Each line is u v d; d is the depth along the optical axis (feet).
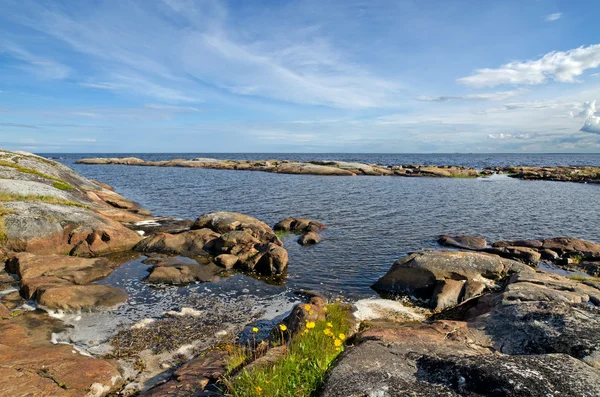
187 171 290.97
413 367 19.95
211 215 79.71
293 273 59.21
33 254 55.62
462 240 75.61
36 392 24.20
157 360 32.48
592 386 15.56
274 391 18.76
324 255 69.05
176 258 65.10
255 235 76.13
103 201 101.19
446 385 17.26
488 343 27.27
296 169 277.23
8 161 96.48
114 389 27.48
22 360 28.19
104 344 35.09
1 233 60.18
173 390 23.91
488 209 118.93
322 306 39.70
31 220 63.26
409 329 29.73
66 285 45.78
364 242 78.28
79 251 64.03
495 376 16.43
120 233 69.41
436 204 128.57
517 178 251.19
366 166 291.58
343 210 115.24
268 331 38.70
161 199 135.44
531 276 45.03
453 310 43.21
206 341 36.27
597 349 22.49
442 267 50.24
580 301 35.83
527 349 25.13
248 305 46.14
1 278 51.11
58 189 85.35
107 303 43.86
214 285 53.11
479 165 484.33
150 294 48.75
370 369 19.48
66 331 37.24
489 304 37.78
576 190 174.60
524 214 110.73
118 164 403.54
